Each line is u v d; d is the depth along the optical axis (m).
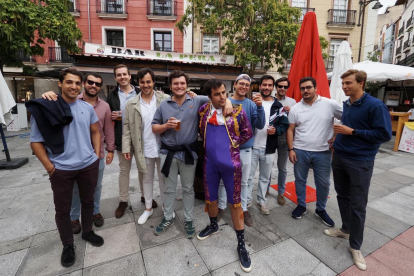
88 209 2.11
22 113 9.12
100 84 2.31
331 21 12.35
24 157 5.08
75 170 1.87
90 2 11.41
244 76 2.35
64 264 1.87
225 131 1.98
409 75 5.70
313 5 12.42
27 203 3.00
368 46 12.45
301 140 2.55
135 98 2.45
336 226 2.50
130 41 11.81
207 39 11.87
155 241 2.22
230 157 1.96
